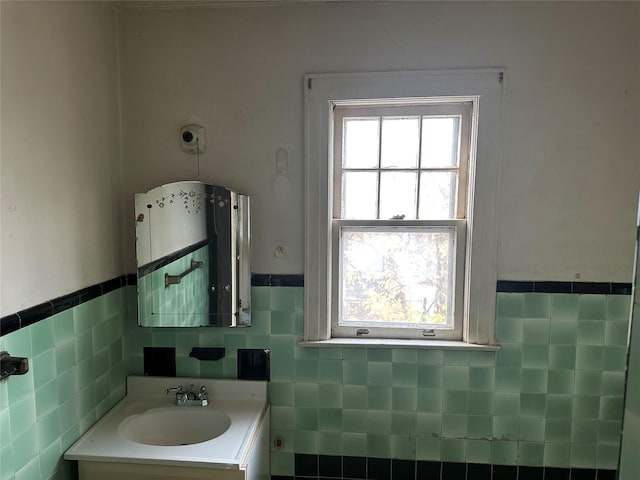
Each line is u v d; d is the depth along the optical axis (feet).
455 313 5.81
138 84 5.66
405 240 5.88
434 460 5.87
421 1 5.31
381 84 5.42
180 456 4.49
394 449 5.90
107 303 5.37
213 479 4.46
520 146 5.37
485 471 5.83
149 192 5.65
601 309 5.50
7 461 3.69
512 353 5.65
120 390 5.77
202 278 5.77
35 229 4.01
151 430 5.48
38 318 4.06
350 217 5.91
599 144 5.29
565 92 5.26
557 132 5.32
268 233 5.76
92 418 5.07
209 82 5.61
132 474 4.50
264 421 5.60
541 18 5.21
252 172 5.70
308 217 5.67
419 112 5.68
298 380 5.90
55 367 4.34
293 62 5.51
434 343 5.71
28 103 3.91
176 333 5.96
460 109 5.63
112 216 5.50
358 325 5.97
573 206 5.40
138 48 5.61
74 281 4.67
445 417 5.81
